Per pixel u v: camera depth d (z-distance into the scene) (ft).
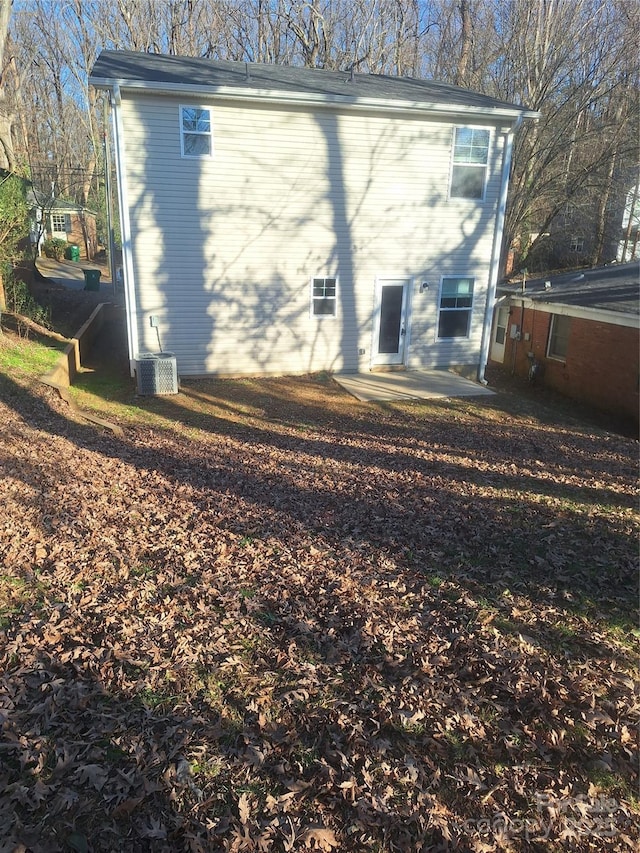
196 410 38.32
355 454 30.73
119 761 10.07
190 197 42.70
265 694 11.91
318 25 85.51
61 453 26.78
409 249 47.91
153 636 13.66
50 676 12.00
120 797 9.36
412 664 13.07
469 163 47.37
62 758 10.02
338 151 44.34
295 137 43.32
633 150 76.18
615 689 12.48
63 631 13.60
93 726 10.77
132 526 19.97
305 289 46.68
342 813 9.36
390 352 50.31
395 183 46.16
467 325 51.42
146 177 41.57
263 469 27.40
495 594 16.33
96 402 38.68
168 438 31.94
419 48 100.78
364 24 93.50
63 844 8.54
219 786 9.75
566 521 22.09
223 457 29.04
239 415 37.83
